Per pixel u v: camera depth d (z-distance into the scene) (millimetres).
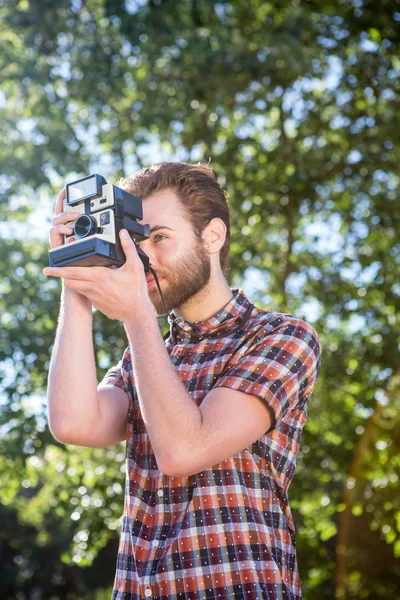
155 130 8281
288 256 8453
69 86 7914
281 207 8312
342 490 8578
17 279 7652
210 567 1607
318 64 8422
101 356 7348
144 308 1683
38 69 7793
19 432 7137
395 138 8328
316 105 8500
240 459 1718
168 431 1594
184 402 1619
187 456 1591
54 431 1826
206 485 1672
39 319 7594
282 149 8266
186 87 8016
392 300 8203
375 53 8375
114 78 7754
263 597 1599
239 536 1638
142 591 1624
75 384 1823
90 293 1682
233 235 8164
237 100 8359
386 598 10039
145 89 8031
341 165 8484
